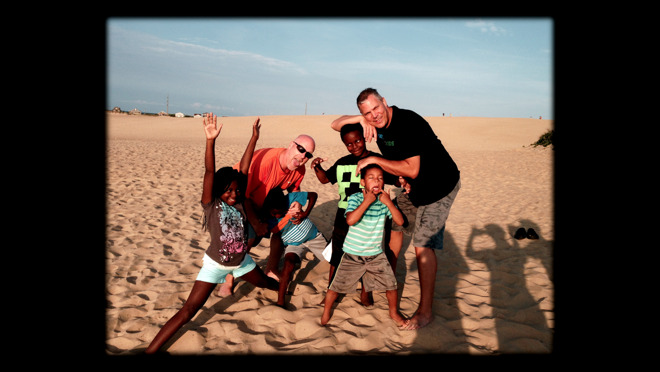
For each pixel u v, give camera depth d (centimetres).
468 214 802
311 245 402
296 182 414
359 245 335
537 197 990
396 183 395
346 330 332
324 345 308
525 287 423
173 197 837
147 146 1841
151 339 320
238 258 321
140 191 874
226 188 312
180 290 406
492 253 544
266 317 350
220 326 335
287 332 331
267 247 548
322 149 1994
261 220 377
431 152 342
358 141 368
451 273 466
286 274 373
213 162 306
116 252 504
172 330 298
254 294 402
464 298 396
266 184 381
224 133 3644
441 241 352
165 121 4403
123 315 352
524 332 331
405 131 336
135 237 568
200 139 2936
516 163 1680
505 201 939
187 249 532
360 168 333
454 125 4303
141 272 448
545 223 721
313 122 4300
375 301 392
